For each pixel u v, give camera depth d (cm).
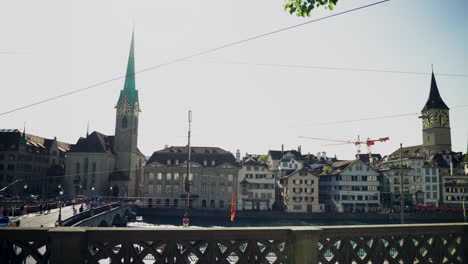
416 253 1029
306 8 878
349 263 968
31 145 11412
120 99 11819
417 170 10219
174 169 9838
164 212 8950
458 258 1104
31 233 846
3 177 10544
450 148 13562
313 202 9469
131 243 861
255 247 912
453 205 10169
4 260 842
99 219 5162
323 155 13825
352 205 9450
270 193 9744
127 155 11625
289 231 933
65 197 9250
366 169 9650
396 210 9412
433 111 13700
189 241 884
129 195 11075
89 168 10738
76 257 818
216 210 8919
